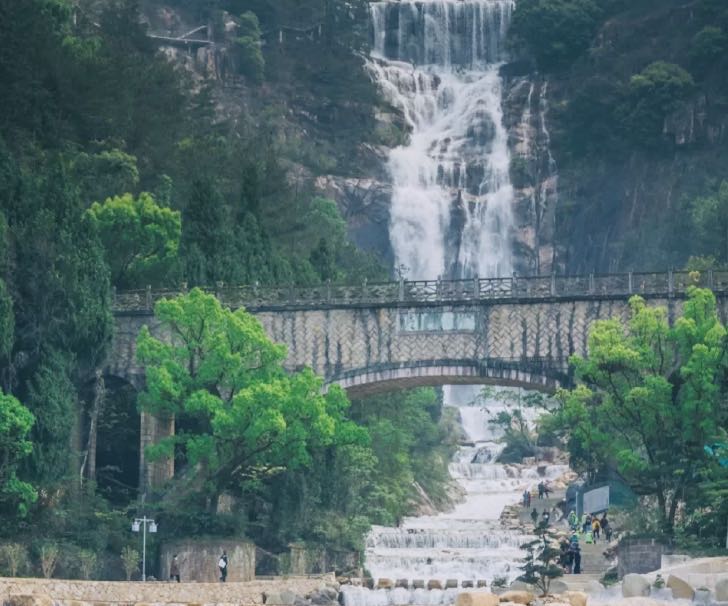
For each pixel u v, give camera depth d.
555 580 197.62
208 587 192.00
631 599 161.75
